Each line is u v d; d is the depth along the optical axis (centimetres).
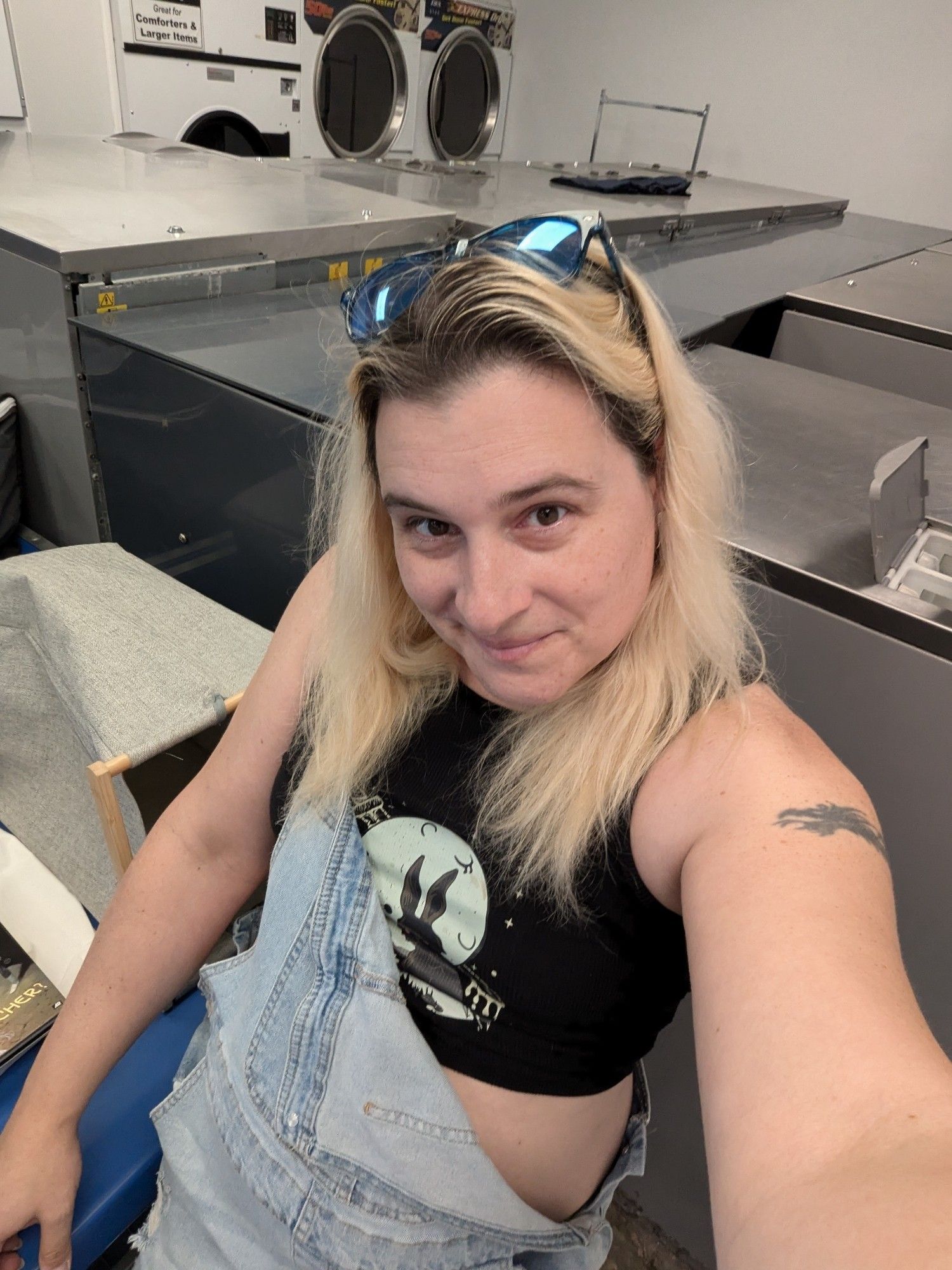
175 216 152
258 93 326
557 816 56
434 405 45
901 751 80
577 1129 63
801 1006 38
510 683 53
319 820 68
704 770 52
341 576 66
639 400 49
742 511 92
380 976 62
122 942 81
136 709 94
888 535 80
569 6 441
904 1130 32
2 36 248
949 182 374
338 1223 62
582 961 57
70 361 136
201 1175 73
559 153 481
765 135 412
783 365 144
